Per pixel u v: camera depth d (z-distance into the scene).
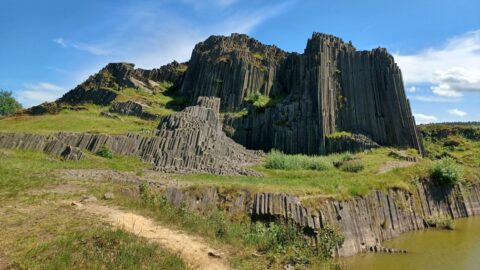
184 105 115.25
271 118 93.62
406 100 84.00
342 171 51.91
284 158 56.44
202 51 130.62
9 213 18.19
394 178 42.41
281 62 116.81
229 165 49.03
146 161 47.16
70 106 109.56
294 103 91.38
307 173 47.38
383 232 34.22
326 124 85.38
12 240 14.62
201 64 121.69
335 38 98.62
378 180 39.94
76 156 44.66
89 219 18.38
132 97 113.56
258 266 17.34
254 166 53.12
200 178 36.47
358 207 33.06
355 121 87.19
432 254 29.56
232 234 21.50
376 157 65.06
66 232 16.02
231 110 105.38
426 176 46.53
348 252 28.31
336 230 27.56
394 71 85.88
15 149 45.94
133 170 41.47
